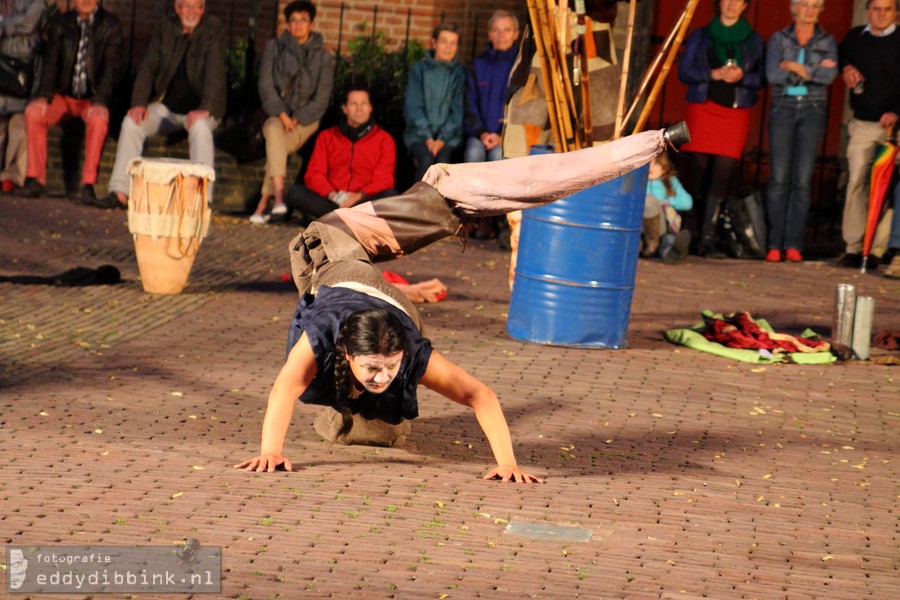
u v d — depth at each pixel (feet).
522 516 17.16
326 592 13.96
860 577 15.53
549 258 29.71
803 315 35.37
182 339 28.40
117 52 49.55
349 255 19.54
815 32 44.83
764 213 46.26
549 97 29.30
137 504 16.70
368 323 16.70
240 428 21.44
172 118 48.98
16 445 19.36
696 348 30.27
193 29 48.42
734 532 17.11
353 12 56.13
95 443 19.76
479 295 35.73
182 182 33.01
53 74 49.01
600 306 29.63
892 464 21.43
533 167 20.25
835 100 53.88
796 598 14.64
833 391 27.02
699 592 14.65
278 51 48.19
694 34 45.73
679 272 41.37
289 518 16.47
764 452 21.71
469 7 55.62
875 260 44.93
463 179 20.42
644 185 29.71
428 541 15.92
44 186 49.49
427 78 47.19
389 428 20.36
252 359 26.84
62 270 36.11
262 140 49.96
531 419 23.04
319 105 48.32
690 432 22.79
